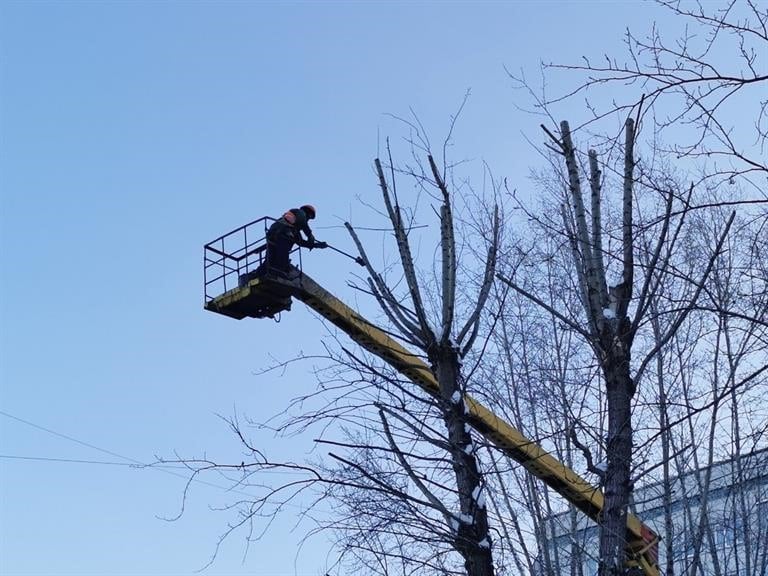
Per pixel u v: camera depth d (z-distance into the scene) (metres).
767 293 9.71
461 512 11.14
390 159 12.28
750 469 16.77
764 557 17.91
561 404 16.92
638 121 8.54
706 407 9.77
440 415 11.73
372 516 11.20
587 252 11.09
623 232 11.34
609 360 10.81
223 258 16.09
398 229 12.17
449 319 11.91
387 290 12.14
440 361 11.91
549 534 19.81
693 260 16.91
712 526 19.23
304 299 15.55
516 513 18.14
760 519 18.48
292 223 15.65
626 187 10.77
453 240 12.15
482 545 10.95
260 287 15.24
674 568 19.34
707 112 8.24
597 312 10.96
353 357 11.78
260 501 11.32
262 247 15.56
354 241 12.29
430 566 11.34
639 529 15.48
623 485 10.56
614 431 10.68
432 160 12.23
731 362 16.06
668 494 16.17
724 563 19.23
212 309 15.96
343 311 15.38
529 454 14.68
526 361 18.84
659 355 17.77
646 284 10.76
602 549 10.43
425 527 11.09
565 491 15.23
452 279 12.02
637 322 10.76
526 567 17.97
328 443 10.98
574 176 11.27
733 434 17.86
